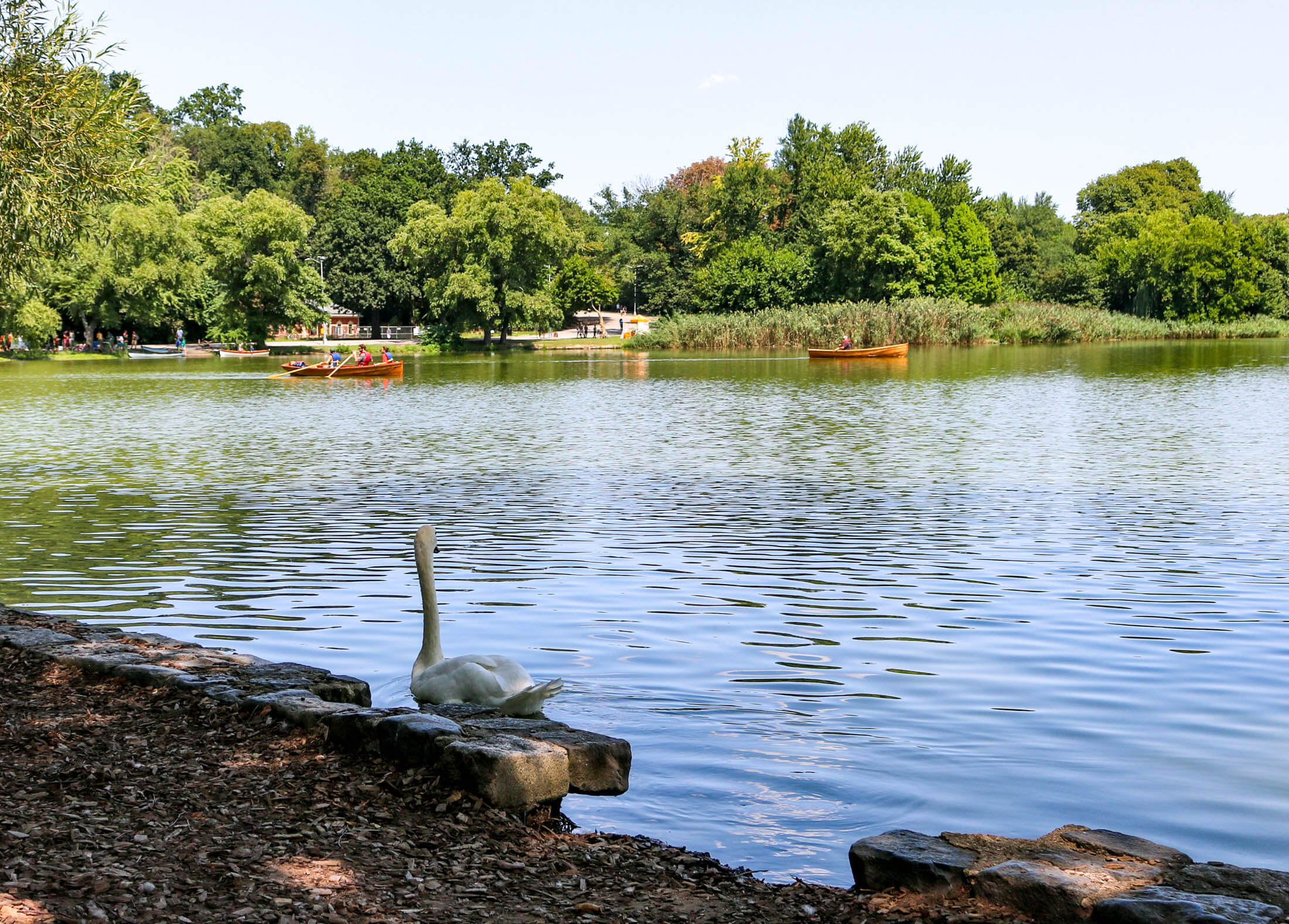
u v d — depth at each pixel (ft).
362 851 19.30
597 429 109.91
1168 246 362.74
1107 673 33.22
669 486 72.95
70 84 61.87
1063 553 51.60
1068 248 531.91
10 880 16.65
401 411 131.85
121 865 17.71
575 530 57.93
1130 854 18.61
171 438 104.32
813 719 28.81
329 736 24.85
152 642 33.01
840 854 20.88
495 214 294.66
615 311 528.63
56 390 167.84
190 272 264.52
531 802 22.09
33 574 47.91
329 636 37.76
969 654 35.35
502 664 28.89
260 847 19.06
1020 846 18.95
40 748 24.08
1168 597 43.21
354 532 57.41
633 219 521.24
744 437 101.50
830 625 39.04
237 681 28.32
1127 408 124.67
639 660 34.50
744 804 23.25
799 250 402.72
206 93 465.88
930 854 18.53
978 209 440.04
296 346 309.83
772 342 295.69
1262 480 73.92
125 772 22.74
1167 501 65.92
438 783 22.49
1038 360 228.22
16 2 61.16
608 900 18.17
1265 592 43.96
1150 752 26.53
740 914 17.71
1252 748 26.89
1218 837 21.80
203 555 51.60
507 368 227.61
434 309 310.04
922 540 54.95
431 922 16.67
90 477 78.43
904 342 292.20
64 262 239.30
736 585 45.32
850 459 86.12
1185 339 339.16
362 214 373.61
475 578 46.73
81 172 62.69
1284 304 368.48
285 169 467.52
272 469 82.48
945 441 97.14
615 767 23.86
